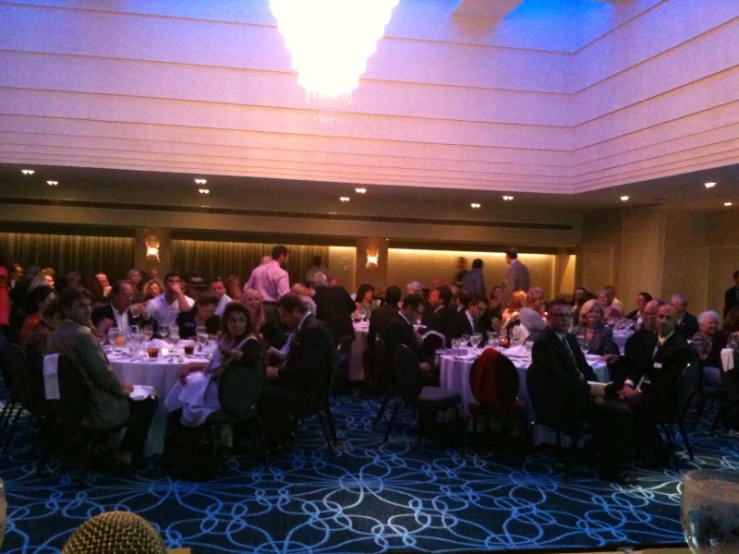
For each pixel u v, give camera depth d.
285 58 9.62
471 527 3.77
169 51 9.29
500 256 14.60
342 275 13.64
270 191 12.11
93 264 12.75
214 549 3.34
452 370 5.73
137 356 5.05
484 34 10.18
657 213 12.12
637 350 5.48
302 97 9.69
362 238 13.28
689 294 13.81
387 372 6.01
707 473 0.90
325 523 3.75
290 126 9.67
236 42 9.48
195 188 11.95
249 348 4.41
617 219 13.21
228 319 4.51
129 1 9.15
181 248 13.00
